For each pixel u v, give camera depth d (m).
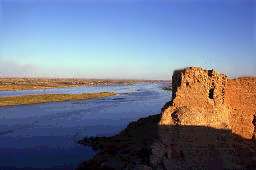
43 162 44.41
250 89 32.72
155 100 127.12
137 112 90.62
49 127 68.44
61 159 45.38
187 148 31.12
